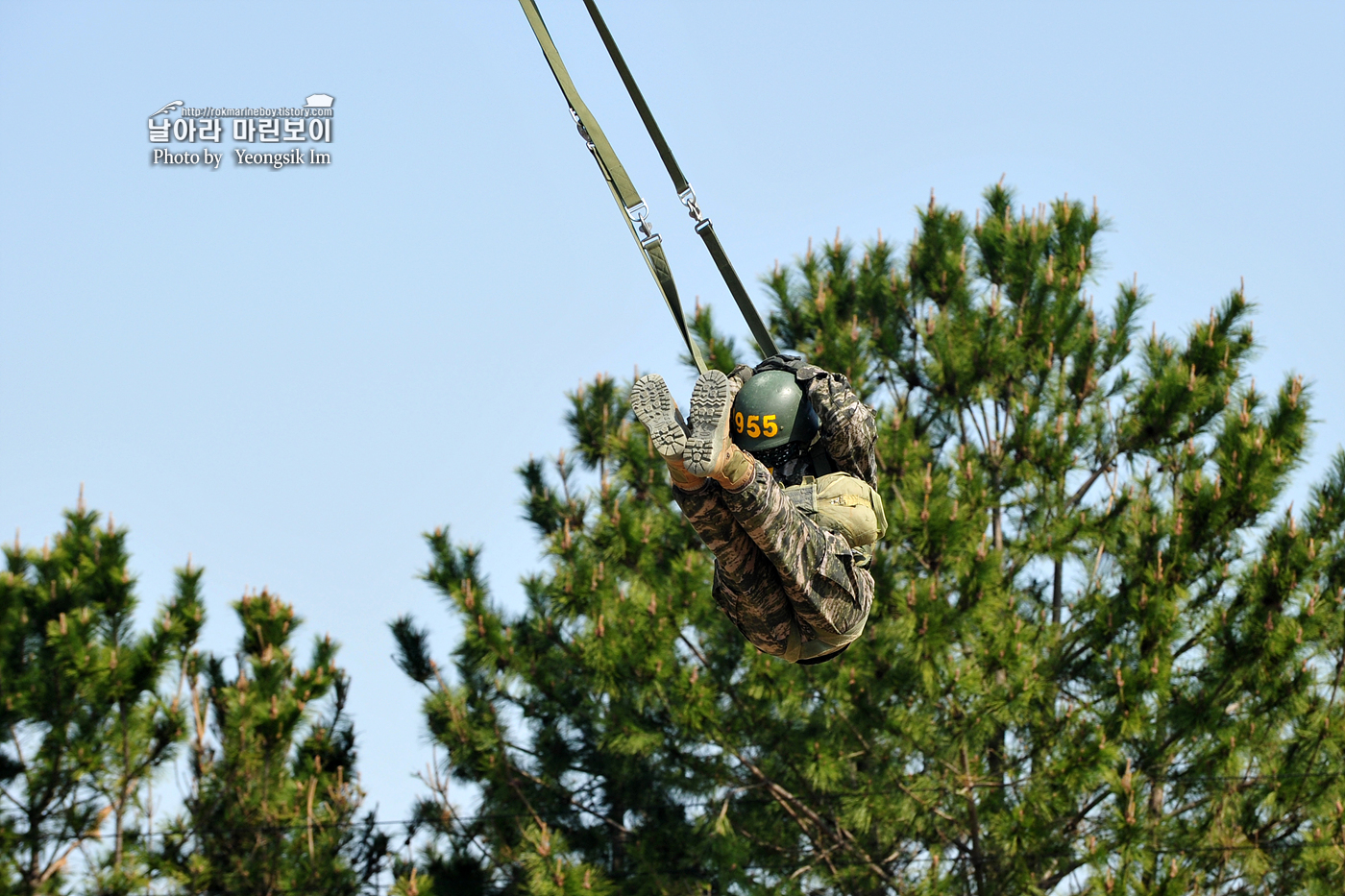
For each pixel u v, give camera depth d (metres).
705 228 24.03
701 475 19.92
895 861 60.59
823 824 59.12
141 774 57.47
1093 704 56.03
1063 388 63.81
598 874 55.81
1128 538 57.72
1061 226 67.12
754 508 20.77
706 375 20.42
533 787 66.88
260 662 61.56
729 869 59.00
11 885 54.47
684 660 57.28
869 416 23.94
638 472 64.25
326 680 62.59
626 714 58.03
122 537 61.09
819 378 23.77
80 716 56.47
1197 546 55.47
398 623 70.38
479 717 65.06
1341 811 51.88
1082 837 55.06
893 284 65.44
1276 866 54.41
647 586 56.25
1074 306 63.88
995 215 68.12
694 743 60.00
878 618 52.03
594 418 68.75
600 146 22.34
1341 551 54.97
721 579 23.09
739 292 24.64
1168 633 52.31
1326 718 53.16
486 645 58.94
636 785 66.00
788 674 52.22
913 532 51.47
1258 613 52.31
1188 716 52.66
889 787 53.81
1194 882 51.69
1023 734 57.12
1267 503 53.38
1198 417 61.41
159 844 61.06
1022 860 53.25
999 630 52.06
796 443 23.91
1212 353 61.53
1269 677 52.19
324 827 64.00
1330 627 52.03
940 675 49.75
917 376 65.62
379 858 67.19
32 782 55.06
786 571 21.64
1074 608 60.06
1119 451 63.41
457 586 61.34
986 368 62.12
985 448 63.09
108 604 59.06
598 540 58.59
